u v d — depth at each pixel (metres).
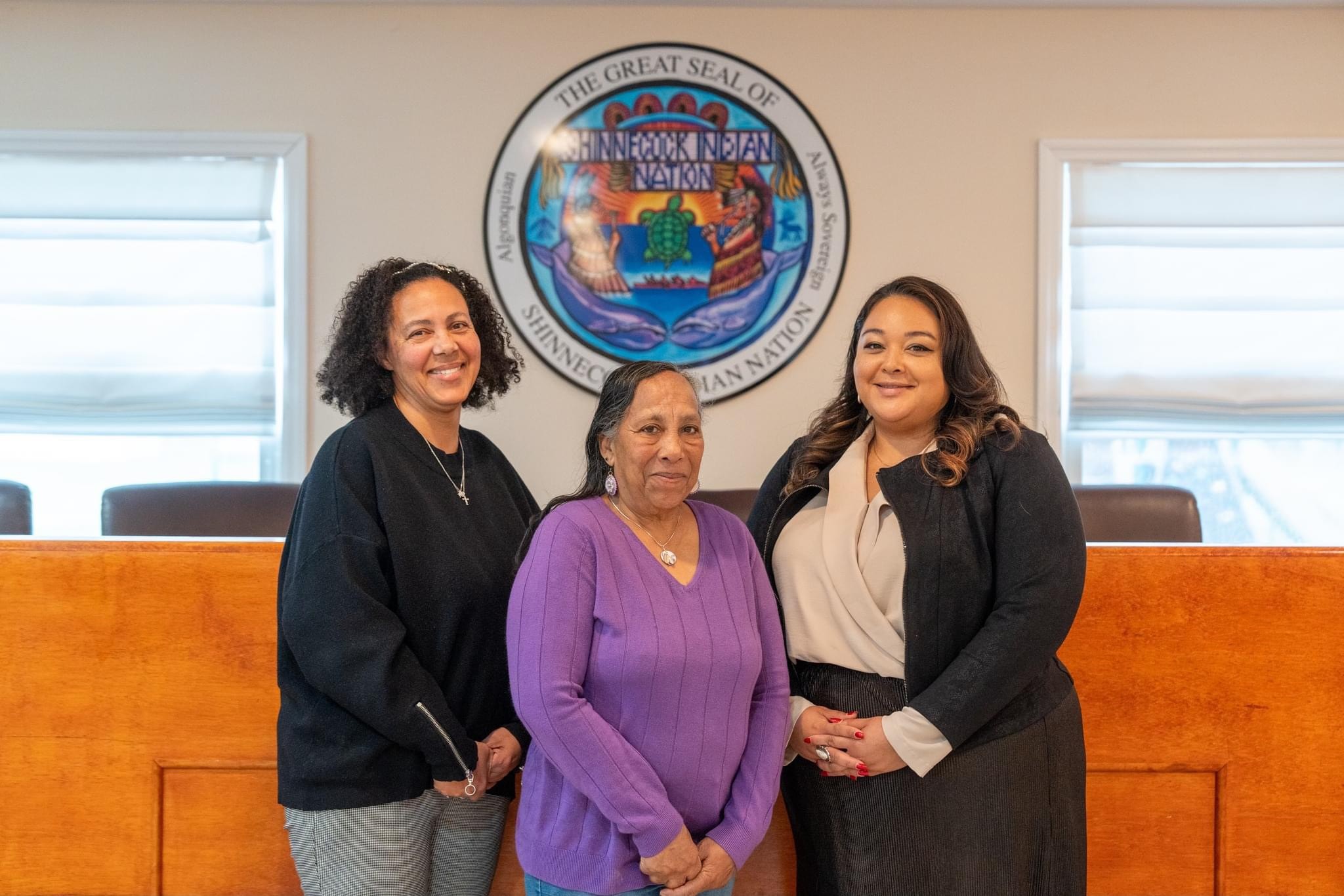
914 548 1.55
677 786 1.42
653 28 3.73
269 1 3.71
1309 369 3.76
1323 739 1.88
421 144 3.74
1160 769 1.88
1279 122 3.76
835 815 1.61
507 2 3.69
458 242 3.75
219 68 3.72
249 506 2.76
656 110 3.73
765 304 3.75
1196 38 3.75
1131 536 2.75
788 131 3.74
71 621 1.82
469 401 1.80
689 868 1.38
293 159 3.71
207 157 3.73
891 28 3.75
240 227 3.74
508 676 1.60
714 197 3.75
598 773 1.36
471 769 1.50
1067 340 3.79
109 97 3.72
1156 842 1.88
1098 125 3.76
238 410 3.74
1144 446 3.85
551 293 3.75
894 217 3.77
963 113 3.75
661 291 3.76
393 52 3.72
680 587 1.45
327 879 1.50
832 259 3.75
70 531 3.79
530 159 3.73
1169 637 1.88
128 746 1.83
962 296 3.78
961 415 1.64
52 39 3.71
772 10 3.73
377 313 1.64
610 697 1.41
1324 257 3.76
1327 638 1.88
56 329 3.72
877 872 1.56
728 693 1.43
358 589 1.47
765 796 1.47
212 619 1.83
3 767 1.82
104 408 3.73
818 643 1.61
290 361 3.71
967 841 1.53
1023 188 3.77
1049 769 1.56
